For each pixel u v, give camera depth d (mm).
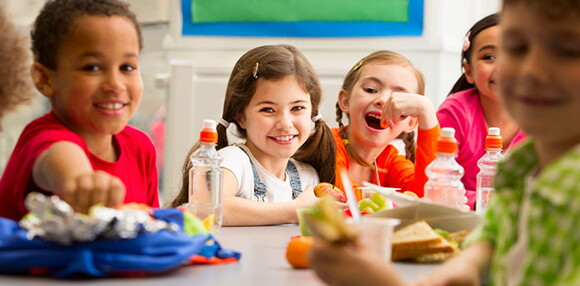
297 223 1667
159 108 2891
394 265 1050
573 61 706
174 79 2805
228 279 919
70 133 1257
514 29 730
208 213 1424
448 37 2736
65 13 1273
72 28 1264
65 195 976
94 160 1357
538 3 705
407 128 2080
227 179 1736
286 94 1807
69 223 865
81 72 1270
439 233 1142
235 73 1874
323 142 1957
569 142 745
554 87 709
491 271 825
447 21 2732
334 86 2752
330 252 704
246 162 1834
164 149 2834
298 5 2787
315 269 719
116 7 1301
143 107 2898
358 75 2064
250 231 1490
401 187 2020
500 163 808
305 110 1847
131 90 1306
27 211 1163
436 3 2699
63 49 1271
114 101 1280
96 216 869
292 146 1830
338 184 1972
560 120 721
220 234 1418
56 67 1289
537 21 708
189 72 2801
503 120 2107
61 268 889
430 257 1062
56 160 1104
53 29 1279
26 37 1390
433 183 1431
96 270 887
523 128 750
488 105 2119
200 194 1629
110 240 899
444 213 1163
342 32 2771
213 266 1014
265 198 1838
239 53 2826
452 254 1066
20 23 2814
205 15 2832
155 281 894
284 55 1833
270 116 1815
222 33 2830
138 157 1514
